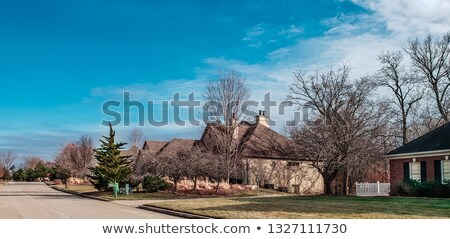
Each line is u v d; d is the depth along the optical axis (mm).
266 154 52125
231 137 47688
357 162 39938
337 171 39000
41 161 150625
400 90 52938
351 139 36594
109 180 45438
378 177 50656
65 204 31375
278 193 44344
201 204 25734
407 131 56031
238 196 39125
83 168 87938
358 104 37344
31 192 55000
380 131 40125
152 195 40031
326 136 37250
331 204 24906
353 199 30109
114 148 46406
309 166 50500
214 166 43000
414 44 52062
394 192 35781
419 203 25344
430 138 34938
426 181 32844
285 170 52969
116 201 34500
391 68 52844
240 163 50125
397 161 36156
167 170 42125
